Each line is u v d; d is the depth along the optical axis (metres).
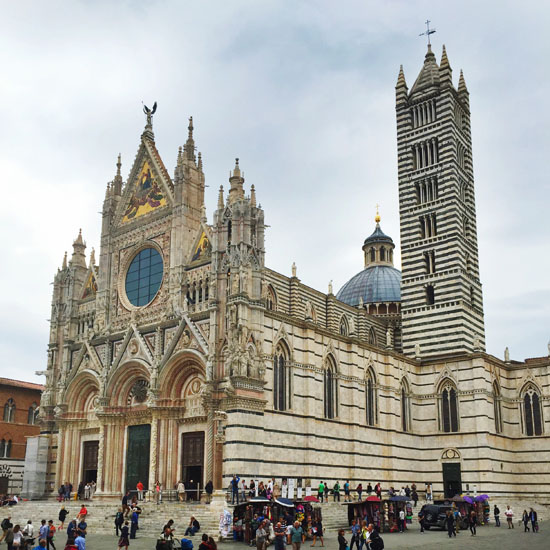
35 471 81.56
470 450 88.06
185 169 79.31
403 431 88.75
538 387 94.12
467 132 106.88
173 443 70.19
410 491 80.19
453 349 94.00
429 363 94.06
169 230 78.94
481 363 89.94
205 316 70.38
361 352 83.94
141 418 74.62
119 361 77.31
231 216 70.81
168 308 74.81
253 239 70.19
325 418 75.25
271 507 52.94
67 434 81.44
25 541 42.97
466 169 104.81
